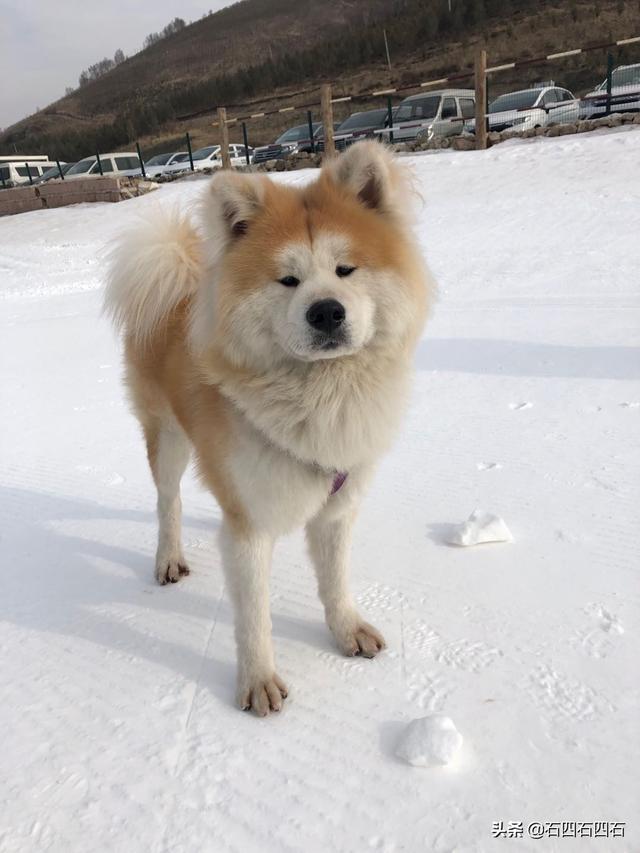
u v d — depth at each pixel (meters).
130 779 0.73
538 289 2.63
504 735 0.74
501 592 0.98
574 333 2.09
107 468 1.59
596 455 1.35
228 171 0.86
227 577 0.88
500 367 1.90
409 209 0.92
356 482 0.91
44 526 1.35
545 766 0.70
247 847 0.64
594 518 1.13
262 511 0.85
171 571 1.14
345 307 0.77
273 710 0.82
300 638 0.96
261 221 0.84
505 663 0.85
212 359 0.85
